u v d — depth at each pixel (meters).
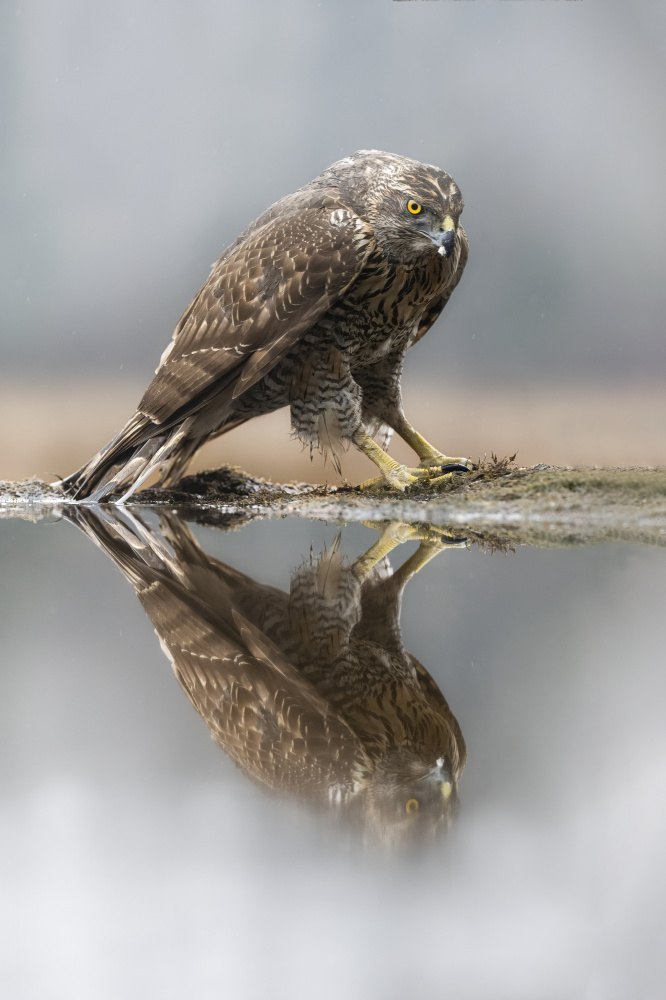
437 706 4.26
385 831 3.21
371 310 10.34
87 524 10.41
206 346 10.47
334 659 5.00
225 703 4.42
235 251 10.80
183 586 6.83
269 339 10.08
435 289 10.43
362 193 10.07
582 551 7.81
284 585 6.84
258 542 8.88
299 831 3.22
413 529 9.34
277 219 10.43
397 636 5.34
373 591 6.52
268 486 13.59
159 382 11.02
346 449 11.06
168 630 5.57
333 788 3.54
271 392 11.05
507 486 10.63
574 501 9.99
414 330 11.18
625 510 9.63
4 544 8.85
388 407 11.73
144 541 9.06
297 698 4.46
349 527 9.70
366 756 3.81
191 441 11.87
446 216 9.78
